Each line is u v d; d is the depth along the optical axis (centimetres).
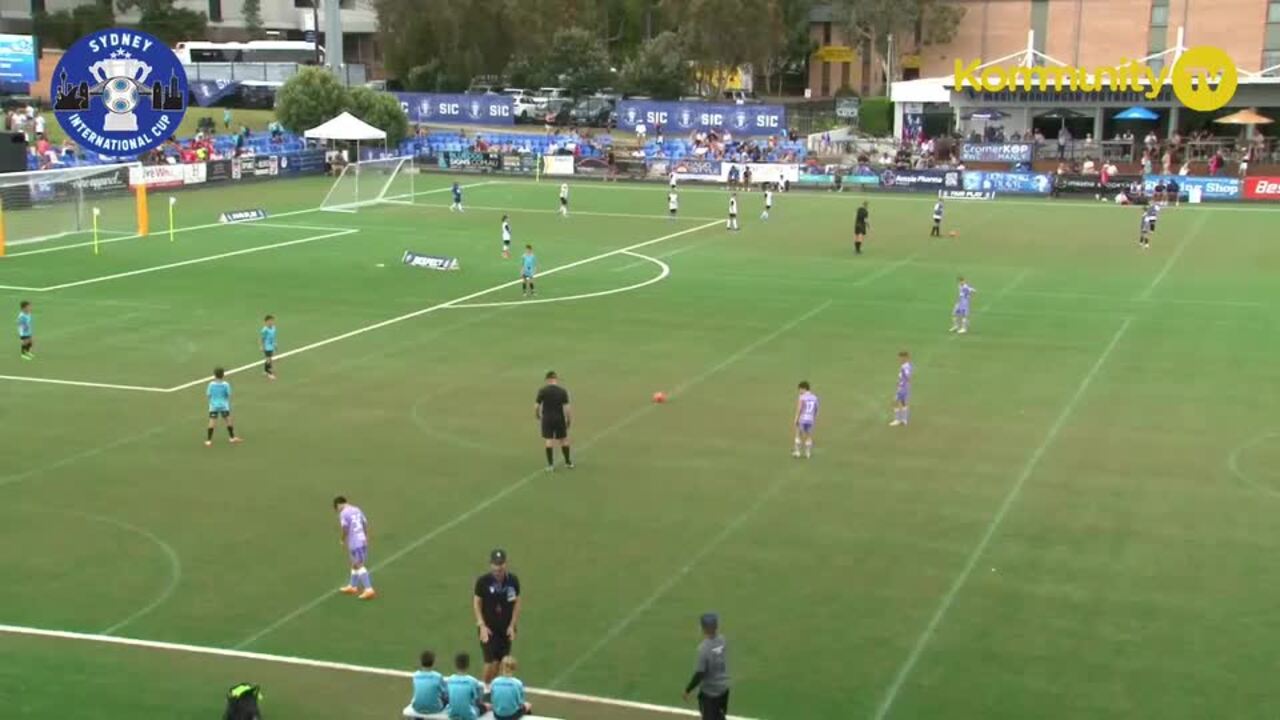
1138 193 7669
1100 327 3869
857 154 9119
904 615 1798
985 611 1812
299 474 2433
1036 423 2795
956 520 2186
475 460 2523
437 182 8531
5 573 1942
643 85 11575
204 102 10488
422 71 11794
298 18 13488
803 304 4247
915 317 4028
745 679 1602
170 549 2048
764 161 8875
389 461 2516
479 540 2091
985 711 1522
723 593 1875
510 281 4675
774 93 13525
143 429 2731
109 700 1531
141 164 7038
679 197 7850
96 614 1794
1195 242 5859
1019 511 2231
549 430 2444
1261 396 3034
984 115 9475
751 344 3616
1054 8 10938
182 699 1535
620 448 2606
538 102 10988
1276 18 10188
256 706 1395
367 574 1859
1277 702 1547
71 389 3066
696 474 2439
